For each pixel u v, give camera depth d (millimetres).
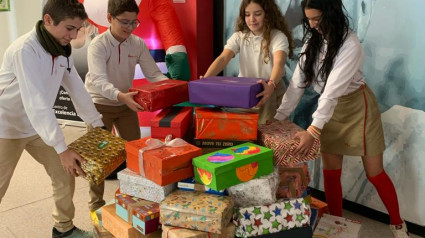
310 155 1795
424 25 2102
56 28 1713
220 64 2316
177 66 2828
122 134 2562
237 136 1768
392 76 2275
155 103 1942
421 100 2186
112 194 2805
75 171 1785
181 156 1593
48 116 1728
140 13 2889
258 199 1626
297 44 2654
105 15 2865
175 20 2898
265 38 2227
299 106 2729
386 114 2346
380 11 2256
